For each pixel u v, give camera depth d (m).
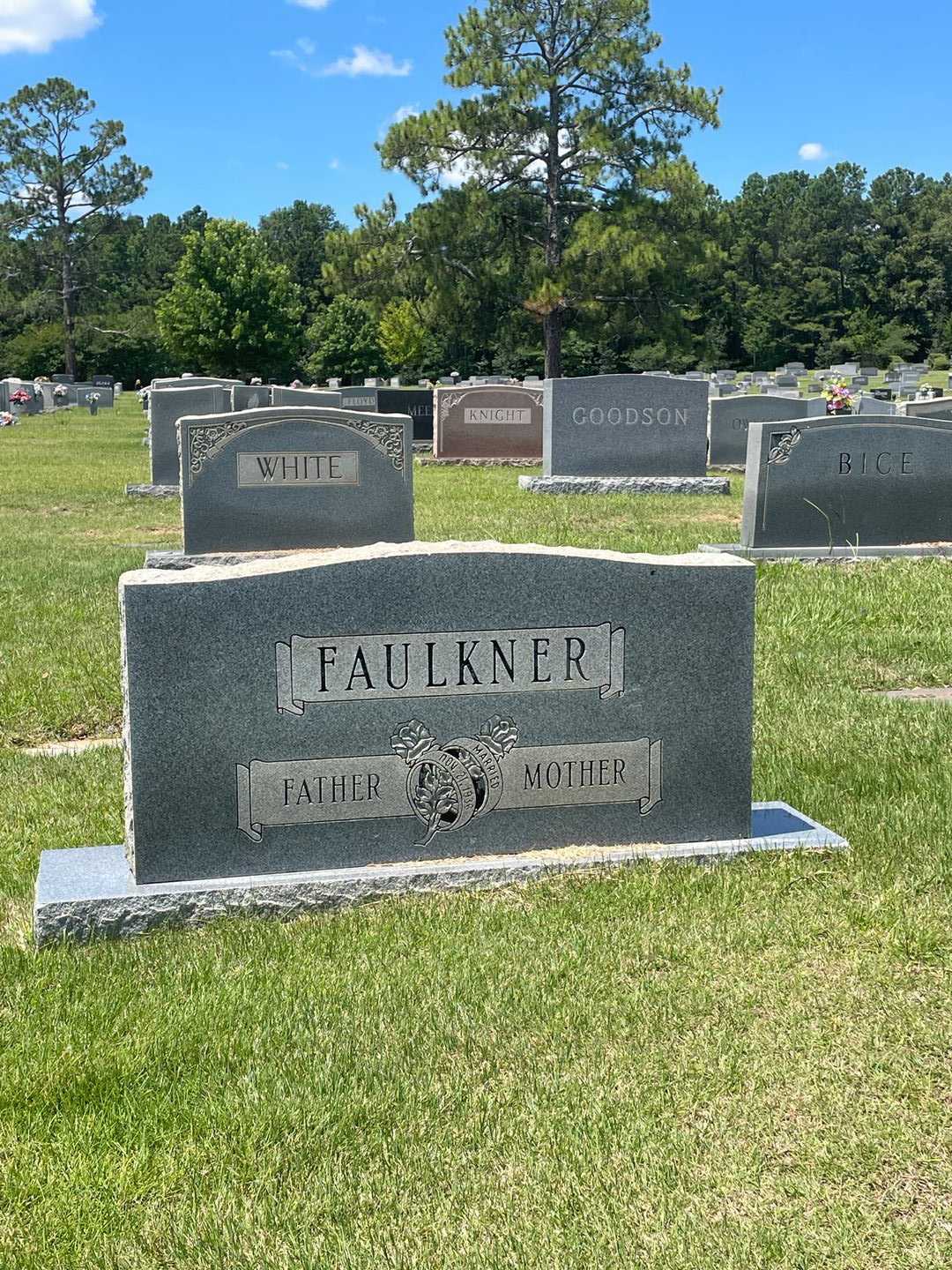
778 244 55.31
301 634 2.54
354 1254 1.71
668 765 2.75
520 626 2.64
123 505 9.43
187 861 2.55
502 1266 1.69
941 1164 1.85
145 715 2.50
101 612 5.23
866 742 3.51
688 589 2.70
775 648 4.55
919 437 6.34
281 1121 1.95
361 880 2.57
